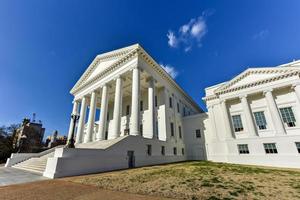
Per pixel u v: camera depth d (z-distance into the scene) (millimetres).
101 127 23219
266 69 23250
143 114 28078
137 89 20250
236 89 25375
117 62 23906
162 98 26953
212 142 26234
